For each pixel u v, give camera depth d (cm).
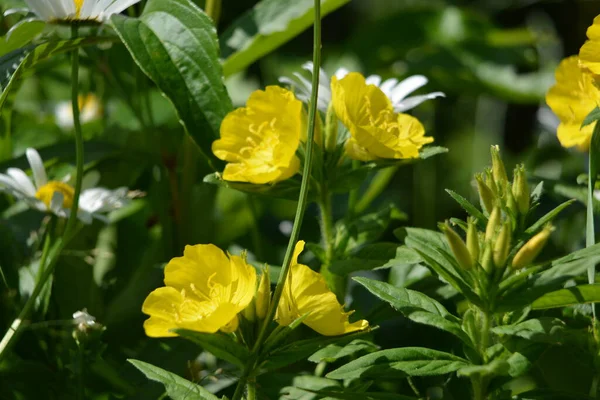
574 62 150
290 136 147
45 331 159
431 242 146
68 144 169
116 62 174
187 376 154
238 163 150
